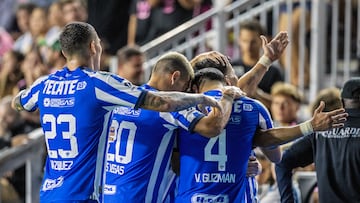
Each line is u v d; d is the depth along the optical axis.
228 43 24.81
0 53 30.88
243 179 14.29
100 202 14.20
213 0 27.66
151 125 14.16
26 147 19.42
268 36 24.86
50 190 14.09
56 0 31.44
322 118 13.82
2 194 21.08
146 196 14.30
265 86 22.83
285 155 15.70
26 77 26.44
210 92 14.13
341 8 25.00
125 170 14.30
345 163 15.20
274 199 18.20
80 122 13.89
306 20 24.62
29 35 29.47
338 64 25.25
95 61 14.23
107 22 28.58
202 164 14.08
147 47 23.77
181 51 24.14
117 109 14.45
